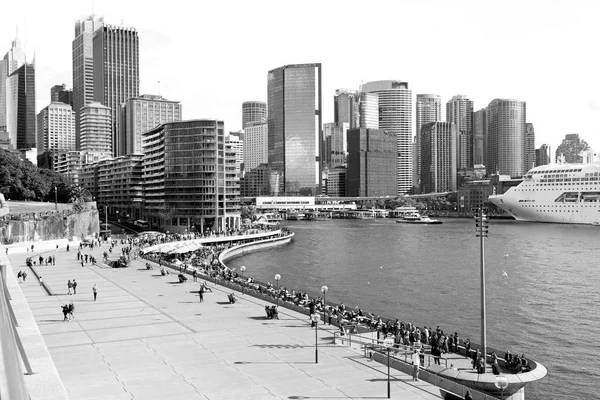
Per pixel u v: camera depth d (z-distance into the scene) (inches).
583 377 2790.4
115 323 2878.9
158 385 1956.2
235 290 3882.9
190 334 2664.9
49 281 4249.5
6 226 6412.4
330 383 1984.5
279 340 2564.0
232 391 1899.6
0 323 706.2
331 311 3287.4
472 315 4114.2
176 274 4662.9
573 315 4069.9
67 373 2085.4
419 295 4886.8
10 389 581.9
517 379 2123.5
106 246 7052.2
